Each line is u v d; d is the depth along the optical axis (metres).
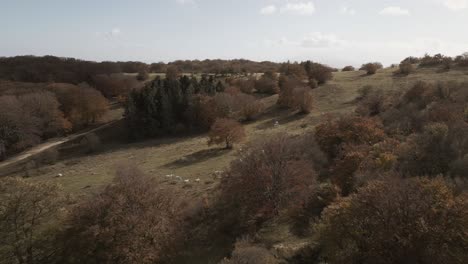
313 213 22.27
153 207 25.33
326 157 31.30
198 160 46.50
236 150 48.44
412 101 44.44
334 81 78.88
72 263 23.30
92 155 61.47
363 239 13.49
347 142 32.75
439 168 22.56
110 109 94.94
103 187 37.66
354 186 22.28
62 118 79.94
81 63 125.94
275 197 24.73
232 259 18.03
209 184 35.28
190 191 33.75
